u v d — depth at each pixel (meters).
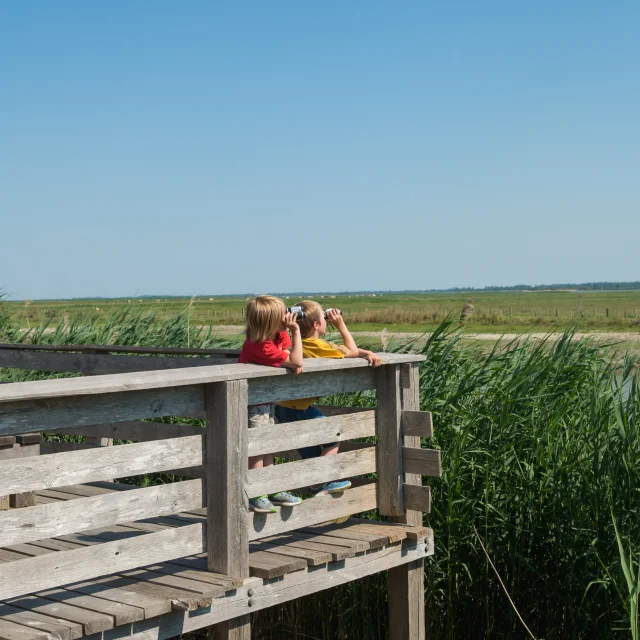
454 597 6.82
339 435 5.43
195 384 4.48
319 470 5.28
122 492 4.19
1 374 9.53
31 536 3.80
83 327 10.82
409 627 5.64
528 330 9.10
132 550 4.27
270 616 7.37
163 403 4.36
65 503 3.94
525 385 7.28
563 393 7.40
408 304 86.00
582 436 7.06
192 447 4.53
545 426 7.12
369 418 5.69
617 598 6.22
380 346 8.87
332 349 5.54
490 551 6.79
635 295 163.75
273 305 4.89
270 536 5.47
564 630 6.59
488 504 6.70
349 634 7.11
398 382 5.69
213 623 4.42
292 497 5.08
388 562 5.46
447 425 7.23
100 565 4.12
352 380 5.52
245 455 4.65
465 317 7.72
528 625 6.80
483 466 7.01
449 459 6.97
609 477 6.55
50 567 3.92
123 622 3.96
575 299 126.31
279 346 5.19
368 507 5.70
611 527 6.44
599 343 8.23
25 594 3.94
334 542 5.27
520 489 6.89
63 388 3.73
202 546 4.62
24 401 3.75
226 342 10.24
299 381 5.14
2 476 3.68
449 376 7.67
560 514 6.75
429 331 8.59
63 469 3.90
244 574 4.64
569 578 6.37
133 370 6.86
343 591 7.08
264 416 5.20
